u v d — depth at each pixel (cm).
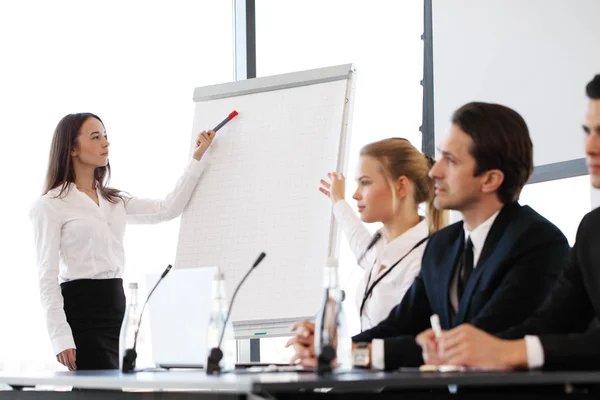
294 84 425
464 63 459
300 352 259
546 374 178
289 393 216
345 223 365
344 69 416
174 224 470
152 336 289
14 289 445
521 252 244
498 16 445
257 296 398
